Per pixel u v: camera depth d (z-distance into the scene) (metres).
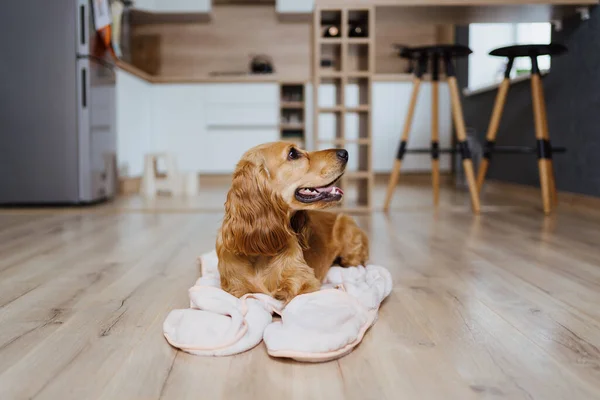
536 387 0.86
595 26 3.01
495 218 2.82
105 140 3.51
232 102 5.18
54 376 0.91
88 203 3.35
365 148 3.38
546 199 2.93
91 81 3.20
